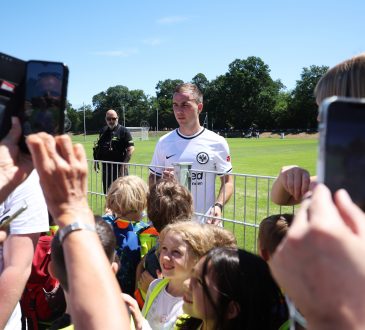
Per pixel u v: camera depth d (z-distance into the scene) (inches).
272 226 76.5
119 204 144.3
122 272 136.0
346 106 30.8
